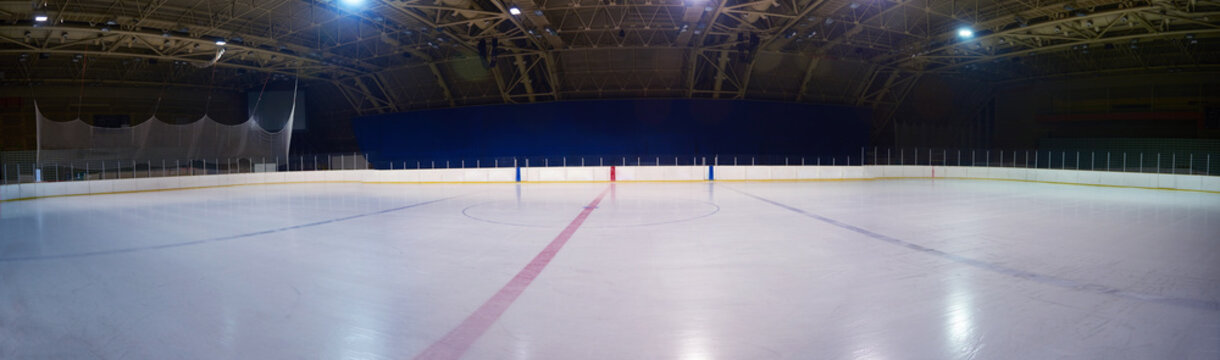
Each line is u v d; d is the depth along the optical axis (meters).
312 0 23.30
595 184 23.45
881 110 40.69
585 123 35.81
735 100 35.62
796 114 36.97
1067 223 10.02
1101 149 38.06
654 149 35.75
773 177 24.91
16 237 9.38
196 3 23.70
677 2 23.78
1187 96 36.81
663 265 6.47
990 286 5.39
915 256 6.93
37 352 3.87
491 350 3.80
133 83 36.53
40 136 27.78
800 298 4.99
